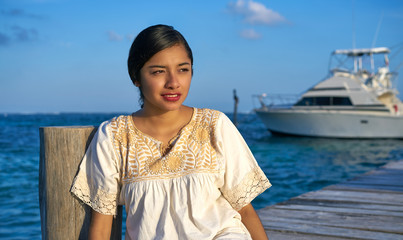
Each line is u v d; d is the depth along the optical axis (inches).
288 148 834.8
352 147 837.2
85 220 64.2
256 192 62.2
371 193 185.2
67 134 62.8
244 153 63.0
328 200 170.9
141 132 61.4
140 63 58.0
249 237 60.2
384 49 934.4
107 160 60.7
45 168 63.4
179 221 57.1
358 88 902.4
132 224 59.7
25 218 243.3
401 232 123.0
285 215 146.5
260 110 986.1
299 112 919.7
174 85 57.4
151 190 58.4
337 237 120.6
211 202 60.2
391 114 867.4
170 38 57.4
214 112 63.9
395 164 292.0
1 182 388.2
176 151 59.8
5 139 1055.0
